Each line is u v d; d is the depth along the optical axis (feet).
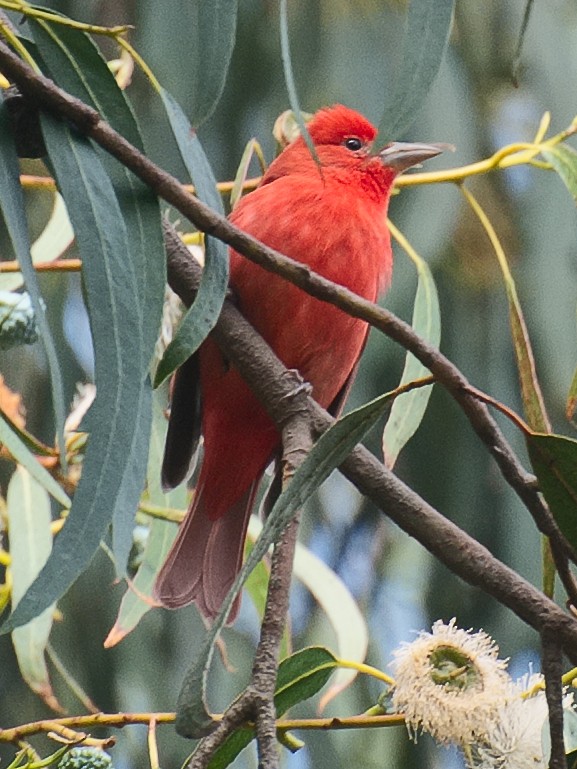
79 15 37.14
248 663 36.94
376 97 38.01
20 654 23.15
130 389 15.42
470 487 37.63
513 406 38.17
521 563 36.94
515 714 17.63
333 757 36.22
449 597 37.37
